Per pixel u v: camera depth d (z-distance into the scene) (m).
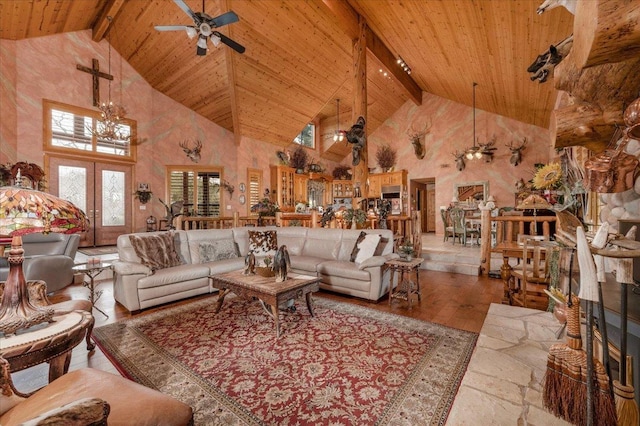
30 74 5.83
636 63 1.13
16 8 4.86
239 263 3.98
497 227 5.05
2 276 3.35
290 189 9.40
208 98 7.33
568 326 1.19
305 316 2.98
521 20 3.54
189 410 1.08
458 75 6.56
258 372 1.96
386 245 3.86
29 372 2.00
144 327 2.70
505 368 1.88
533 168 7.96
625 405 1.05
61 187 6.29
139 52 6.72
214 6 5.12
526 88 5.63
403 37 5.75
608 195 2.04
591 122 1.45
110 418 0.93
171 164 7.78
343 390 1.77
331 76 7.36
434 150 9.44
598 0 0.92
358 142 5.60
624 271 1.08
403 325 2.74
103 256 5.48
